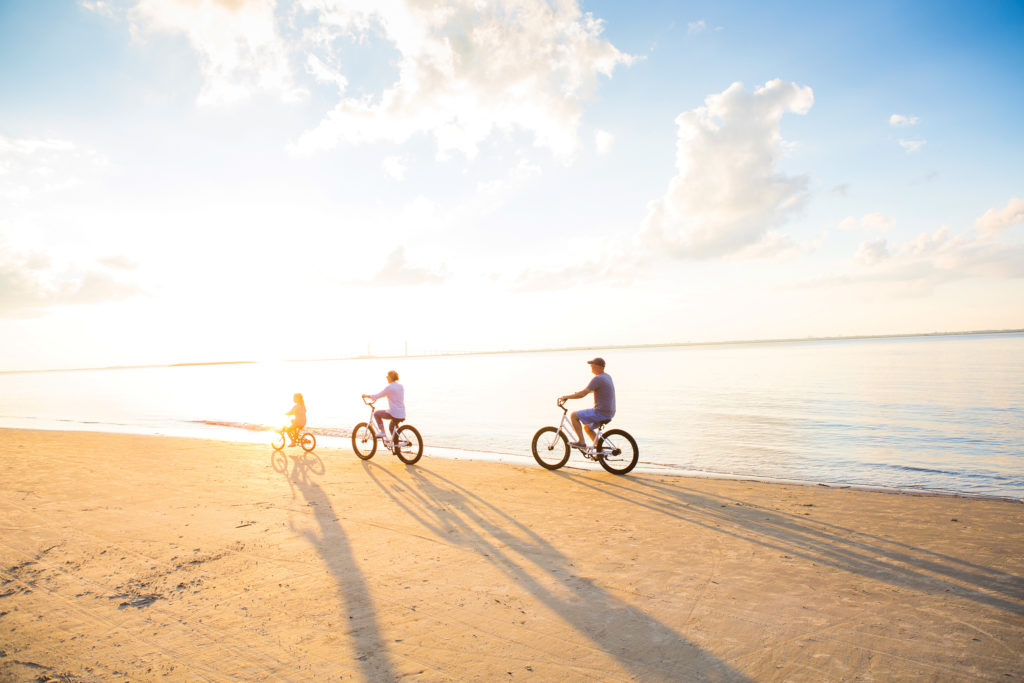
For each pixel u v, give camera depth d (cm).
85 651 377
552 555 575
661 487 900
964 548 574
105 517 722
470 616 432
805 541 610
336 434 1859
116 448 1370
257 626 414
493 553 581
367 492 872
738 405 2617
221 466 1114
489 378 6366
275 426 2158
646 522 695
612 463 1267
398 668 354
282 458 1223
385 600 463
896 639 388
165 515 732
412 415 2469
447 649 380
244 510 759
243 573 524
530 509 764
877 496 825
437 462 1165
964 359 6638
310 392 4812
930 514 712
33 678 341
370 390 4872
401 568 538
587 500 815
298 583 500
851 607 441
